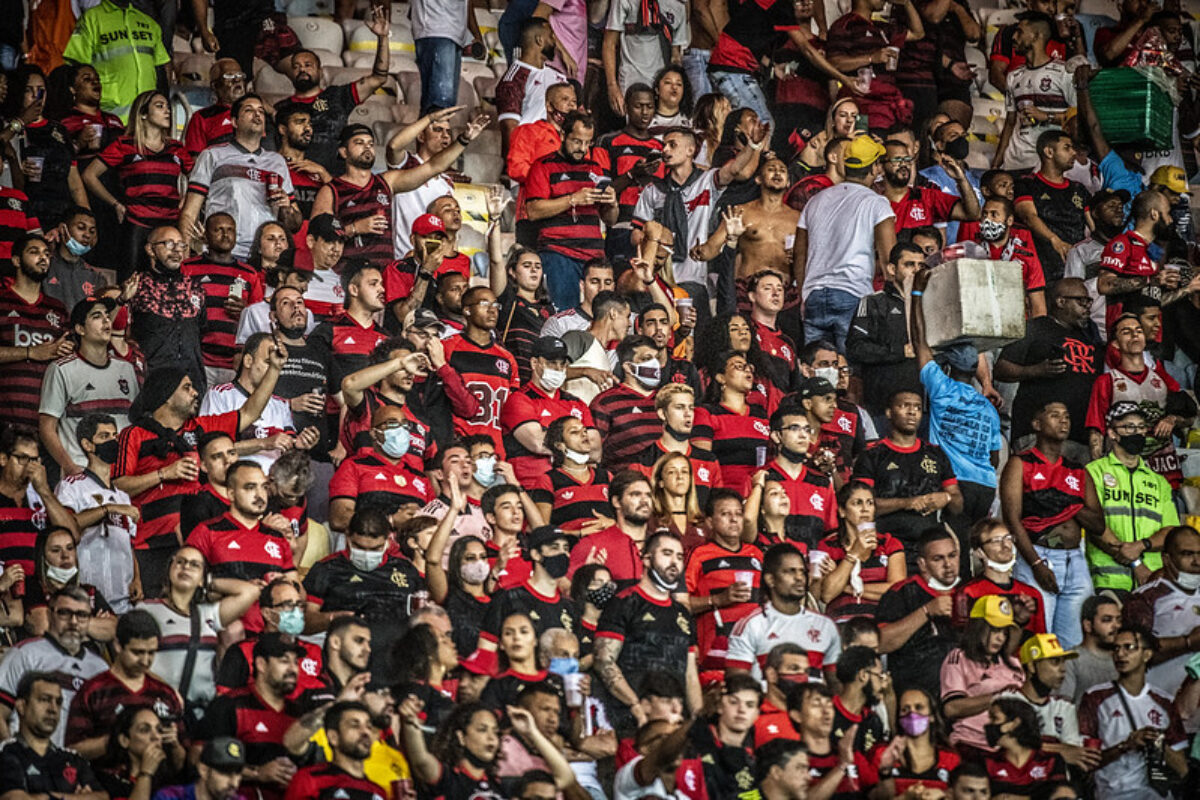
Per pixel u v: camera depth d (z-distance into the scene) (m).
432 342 35.88
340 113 39.81
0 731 30.55
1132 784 34.88
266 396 34.62
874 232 39.81
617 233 40.47
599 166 39.91
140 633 31.14
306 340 36.06
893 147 41.78
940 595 35.84
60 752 30.41
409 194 38.91
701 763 32.09
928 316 38.91
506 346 37.94
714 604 34.38
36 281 35.94
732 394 37.59
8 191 36.75
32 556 32.84
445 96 40.28
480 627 33.31
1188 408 40.16
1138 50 45.03
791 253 40.75
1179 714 35.66
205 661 31.89
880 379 38.88
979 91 46.88
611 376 37.25
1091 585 37.75
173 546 33.31
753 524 35.69
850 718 33.62
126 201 37.66
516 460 36.03
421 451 35.19
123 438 33.97
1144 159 45.38
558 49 41.72
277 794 30.41
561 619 33.47
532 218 39.59
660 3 42.91
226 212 37.50
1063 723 35.03
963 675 34.84
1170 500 38.78
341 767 30.55
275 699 31.00
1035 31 45.16
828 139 41.75
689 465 35.81
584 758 32.12
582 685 32.41
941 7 44.78
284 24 41.41
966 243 39.09
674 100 42.09
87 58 39.28
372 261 37.94
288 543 33.31
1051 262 42.62
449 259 38.06
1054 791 33.75
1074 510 37.97
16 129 37.00
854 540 36.28
